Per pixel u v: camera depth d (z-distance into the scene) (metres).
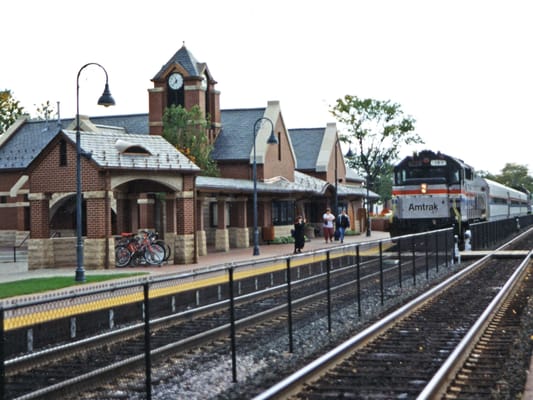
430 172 40.31
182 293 12.48
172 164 31.77
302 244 39.50
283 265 16.52
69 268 30.84
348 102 73.56
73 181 30.12
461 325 17.16
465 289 24.53
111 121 57.81
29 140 53.28
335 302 18.73
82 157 29.77
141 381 11.27
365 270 20.73
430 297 21.94
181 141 50.81
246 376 12.23
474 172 45.84
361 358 13.38
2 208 51.12
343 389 10.99
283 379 11.52
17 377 8.70
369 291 21.02
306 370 11.39
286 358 13.75
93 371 10.16
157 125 53.34
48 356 9.19
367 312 19.39
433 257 29.34
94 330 10.00
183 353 12.69
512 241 48.25
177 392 11.07
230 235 46.94
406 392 10.86
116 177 29.98
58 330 9.34
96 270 29.50
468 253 36.91
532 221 88.19
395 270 23.28
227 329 14.11
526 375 11.89
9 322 8.48
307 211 61.34
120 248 31.34
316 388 11.07
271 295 15.80
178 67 52.91
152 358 11.66
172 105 51.41
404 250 24.31
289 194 51.50
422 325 17.19
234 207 46.91
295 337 15.85
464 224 40.97
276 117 55.59
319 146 66.94
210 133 54.03
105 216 29.77
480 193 48.47
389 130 72.94
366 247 20.62
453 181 39.94
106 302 10.23
